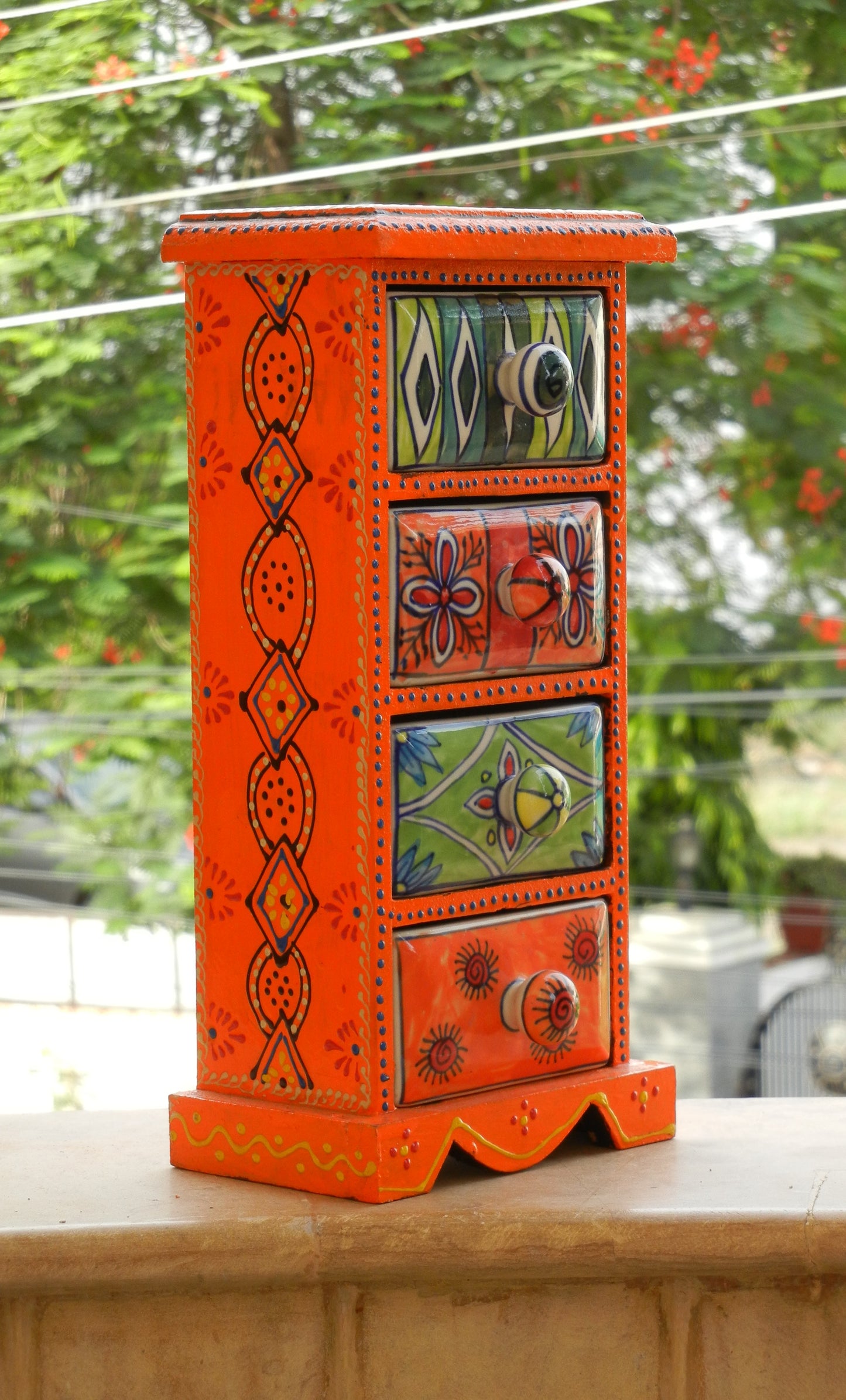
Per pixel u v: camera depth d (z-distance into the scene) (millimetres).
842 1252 1435
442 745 1489
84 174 3562
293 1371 1495
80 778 4047
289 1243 1437
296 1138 1512
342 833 1467
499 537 1510
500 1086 1556
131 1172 1595
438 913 1504
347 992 1475
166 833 4008
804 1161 1592
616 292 1606
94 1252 1436
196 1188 1538
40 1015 4117
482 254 1454
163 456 3717
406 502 1479
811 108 3549
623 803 1645
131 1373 1495
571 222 1539
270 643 1507
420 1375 1500
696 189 3574
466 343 1478
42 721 3842
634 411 3855
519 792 1520
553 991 1547
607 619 1620
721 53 3541
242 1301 1491
